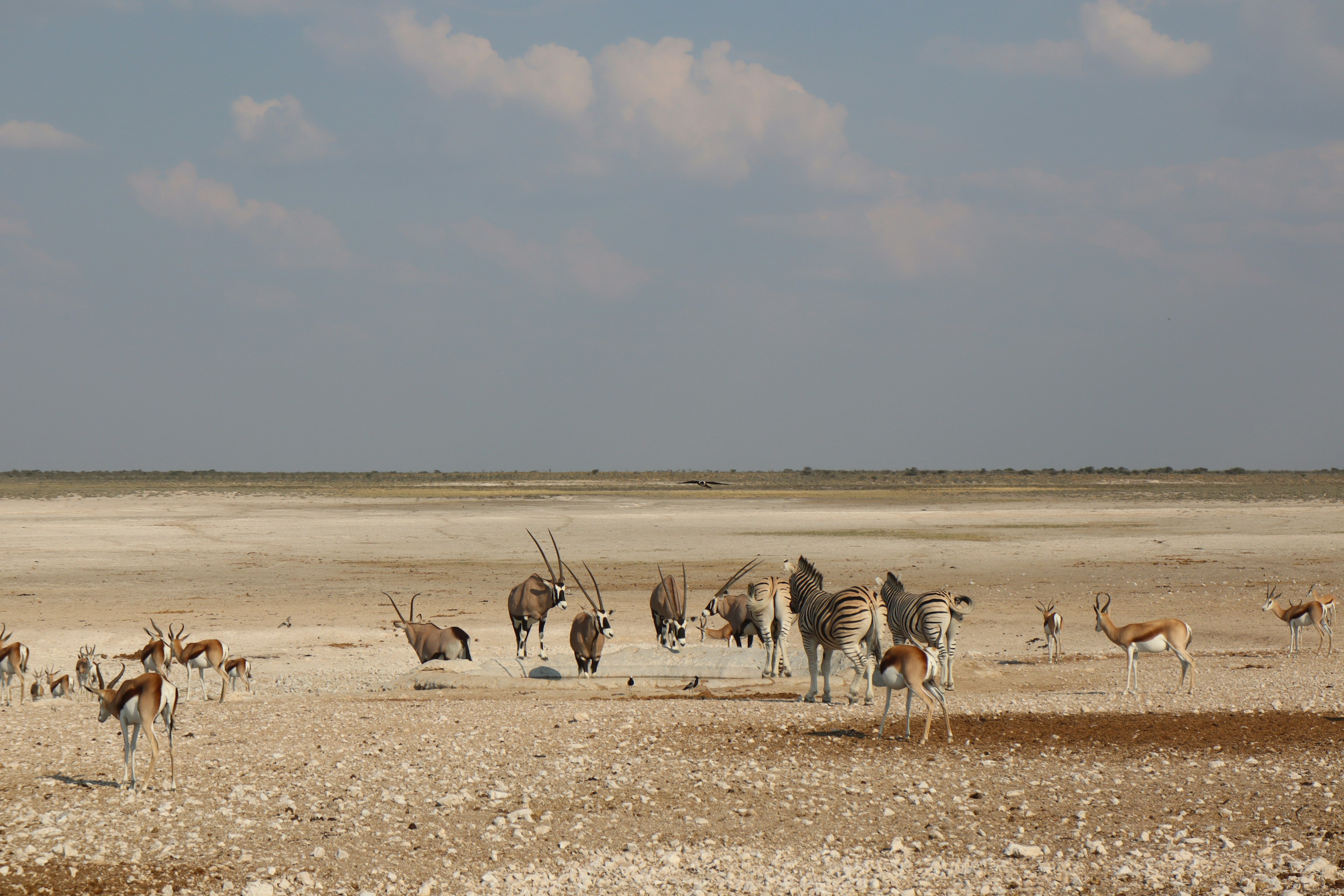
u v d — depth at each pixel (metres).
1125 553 63.19
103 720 16.98
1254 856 12.81
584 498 125.38
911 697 20.16
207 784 16.75
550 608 34.00
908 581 52.00
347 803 15.75
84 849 13.53
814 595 25.12
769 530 79.69
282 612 43.28
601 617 29.16
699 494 138.75
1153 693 24.72
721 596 35.91
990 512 97.56
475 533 77.12
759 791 16.36
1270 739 19.16
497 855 13.57
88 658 28.45
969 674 28.92
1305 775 16.44
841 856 13.45
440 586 51.31
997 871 12.69
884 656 20.02
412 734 20.55
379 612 43.56
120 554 62.88
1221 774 16.77
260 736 20.44
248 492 143.62
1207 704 22.81
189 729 21.22
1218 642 36.03
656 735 20.38
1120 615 41.84
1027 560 60.06
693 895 12.11
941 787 16.45
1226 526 81.06
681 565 59.47
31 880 12.47
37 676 28.92
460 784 16.86
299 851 13.67
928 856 13.38
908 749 18.98
